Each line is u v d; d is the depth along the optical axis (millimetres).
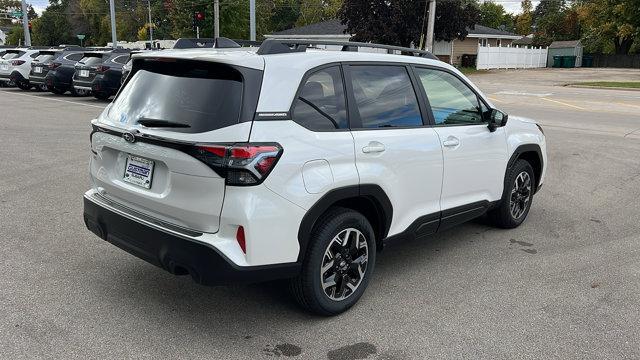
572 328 3811
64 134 11344
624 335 3732
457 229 5965
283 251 3408
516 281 4586
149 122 3557
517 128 5730
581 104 20844
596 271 4828
